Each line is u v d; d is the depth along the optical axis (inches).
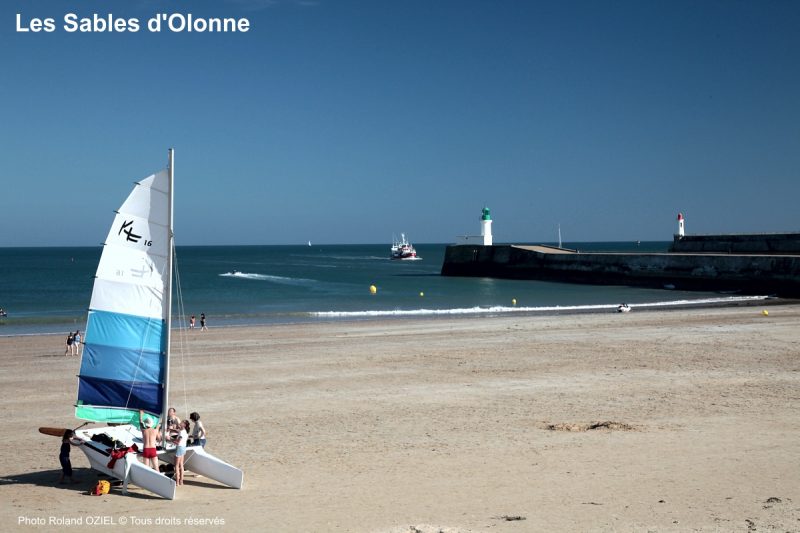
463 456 604.1
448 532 417.7
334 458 610.2
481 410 783.7
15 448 666.2
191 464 568.7
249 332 1534.2
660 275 3149.6
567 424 707.4
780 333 1382.9
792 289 2669.8
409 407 804.0
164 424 566.9
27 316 2000.5
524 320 1734.7
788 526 417.7
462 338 1380.4
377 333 1488.7
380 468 576.1
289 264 6437.0
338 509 475.2
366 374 1011.9
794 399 810.8
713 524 424.5
